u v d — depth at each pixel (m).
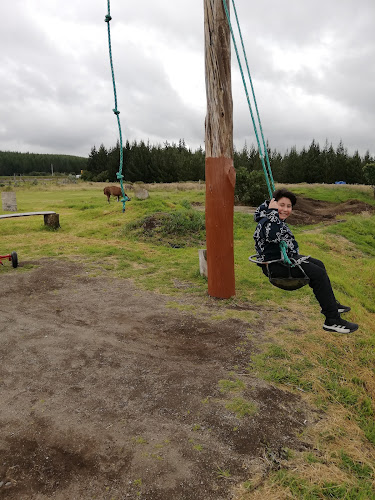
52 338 5.43
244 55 4.71
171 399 3.99
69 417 3.68
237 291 7.60
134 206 16.56
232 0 4.74
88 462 3.12
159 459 3.15
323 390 4.25
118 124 4.75
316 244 13.85
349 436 3.58
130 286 7.96
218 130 6.82
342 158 62.25
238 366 4.68
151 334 5.63
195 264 9.65
